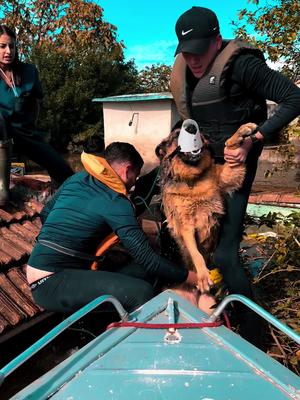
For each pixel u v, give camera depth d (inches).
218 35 99.7
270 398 59.1
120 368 64.6
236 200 108.9
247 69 97.2
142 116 501.0
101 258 109.0
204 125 109.2
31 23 850.8
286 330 70.7
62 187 113.0
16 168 261.6
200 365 64.6
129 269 115.1
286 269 134.0
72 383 62.3
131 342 70.2
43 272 104.3
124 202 101.7
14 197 163.2
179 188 107.2
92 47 812.6
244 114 104.4
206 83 102.5
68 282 101.7
